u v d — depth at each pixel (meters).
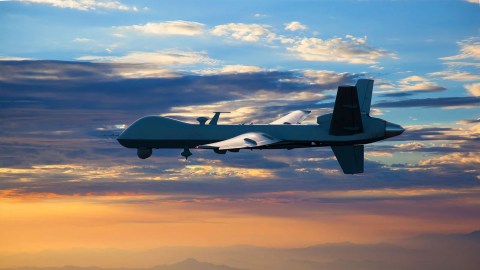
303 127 40.31
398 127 39.91
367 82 40.88
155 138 41.44
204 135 41.09
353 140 39.53
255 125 41.09
